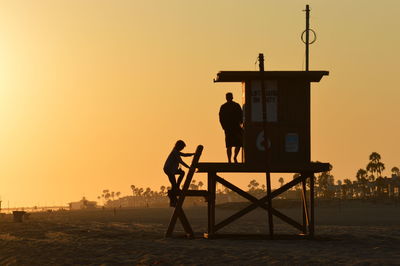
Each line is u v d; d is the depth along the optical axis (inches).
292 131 1072.2
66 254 916.0
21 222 2129.7
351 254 850.8
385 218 4987.7
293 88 1077.8
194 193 1117.7
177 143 1096.2
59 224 1919.3
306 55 1223.5
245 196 1121.4
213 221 1120.2
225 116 1069.1
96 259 861.2
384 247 944.3
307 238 1097.4
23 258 904.9
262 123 1073.5
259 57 1046.4
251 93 1077.8
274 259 784.9
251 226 1930.4
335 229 1549.0
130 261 827.4
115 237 1203.2
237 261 785.6
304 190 1177.4
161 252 876.0
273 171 1095.6
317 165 1067.9
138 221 3905.0
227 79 1087.0
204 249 887.7
